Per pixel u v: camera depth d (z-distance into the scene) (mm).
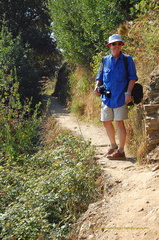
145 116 5402
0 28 26734
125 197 4160
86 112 11133
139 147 5480
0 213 4691
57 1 13289
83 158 5715
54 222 4590
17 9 27719
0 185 5676
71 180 5070
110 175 5078
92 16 10297
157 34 6461
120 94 5555
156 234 3156
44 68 30188
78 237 3824
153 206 3670
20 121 9492
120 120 5621
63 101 16594
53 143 8008
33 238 4098
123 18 8789
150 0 6918
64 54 14055
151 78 5672
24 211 4496
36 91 16781
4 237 4129
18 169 6715
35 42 28422
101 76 5852
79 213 4547
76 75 14570
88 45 12086
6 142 8758
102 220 3871
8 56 16344
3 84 10320
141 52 7121
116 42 5449
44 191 5047
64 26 12914
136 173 4852
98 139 8031
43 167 6344
